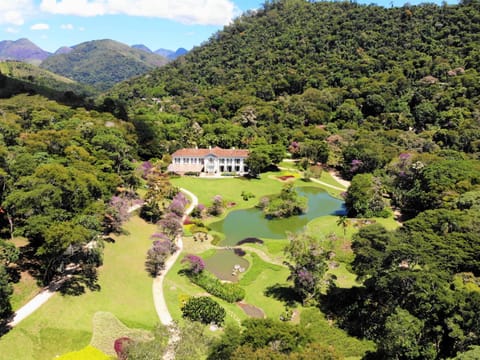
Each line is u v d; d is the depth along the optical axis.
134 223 94.38
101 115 162.62
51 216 61.91
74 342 50.97
